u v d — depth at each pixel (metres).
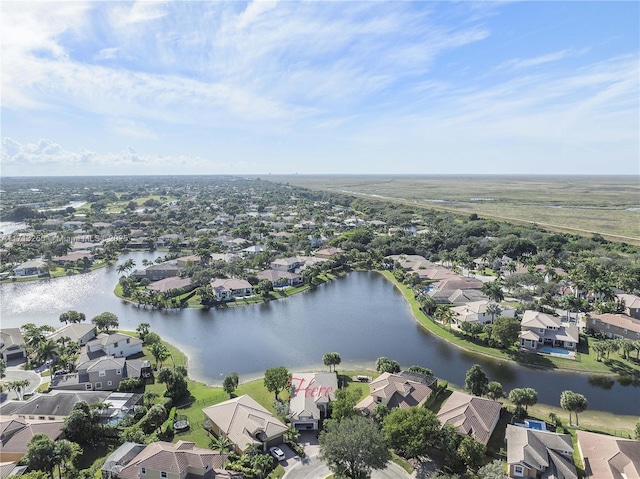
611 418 77.19
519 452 60.47
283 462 62.41
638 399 84.06
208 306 142.88
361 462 55.31
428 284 166.50
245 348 109.56
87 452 65.06
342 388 85.62
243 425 66.81
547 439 63.91
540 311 127.75
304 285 169.38
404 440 61.50
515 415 75.81
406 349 108.81
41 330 107.12
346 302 150.00
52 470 57.12
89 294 156.75
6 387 85.12
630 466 57.25
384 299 153.88
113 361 87.88
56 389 84.25
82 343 106.06
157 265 182.75
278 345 111.56
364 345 111.56
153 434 66.75
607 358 101.19
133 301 148.12
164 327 124.31
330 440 55.81
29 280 173.88
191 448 60.00
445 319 122.06
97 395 77.31
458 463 61.00
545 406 81.00
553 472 58.19
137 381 84.62
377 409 71.56
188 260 189.88
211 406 73.31
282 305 146.12
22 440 63.62
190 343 112.81
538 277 157.12
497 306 121.62
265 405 79.38
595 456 61.50
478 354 105.44
